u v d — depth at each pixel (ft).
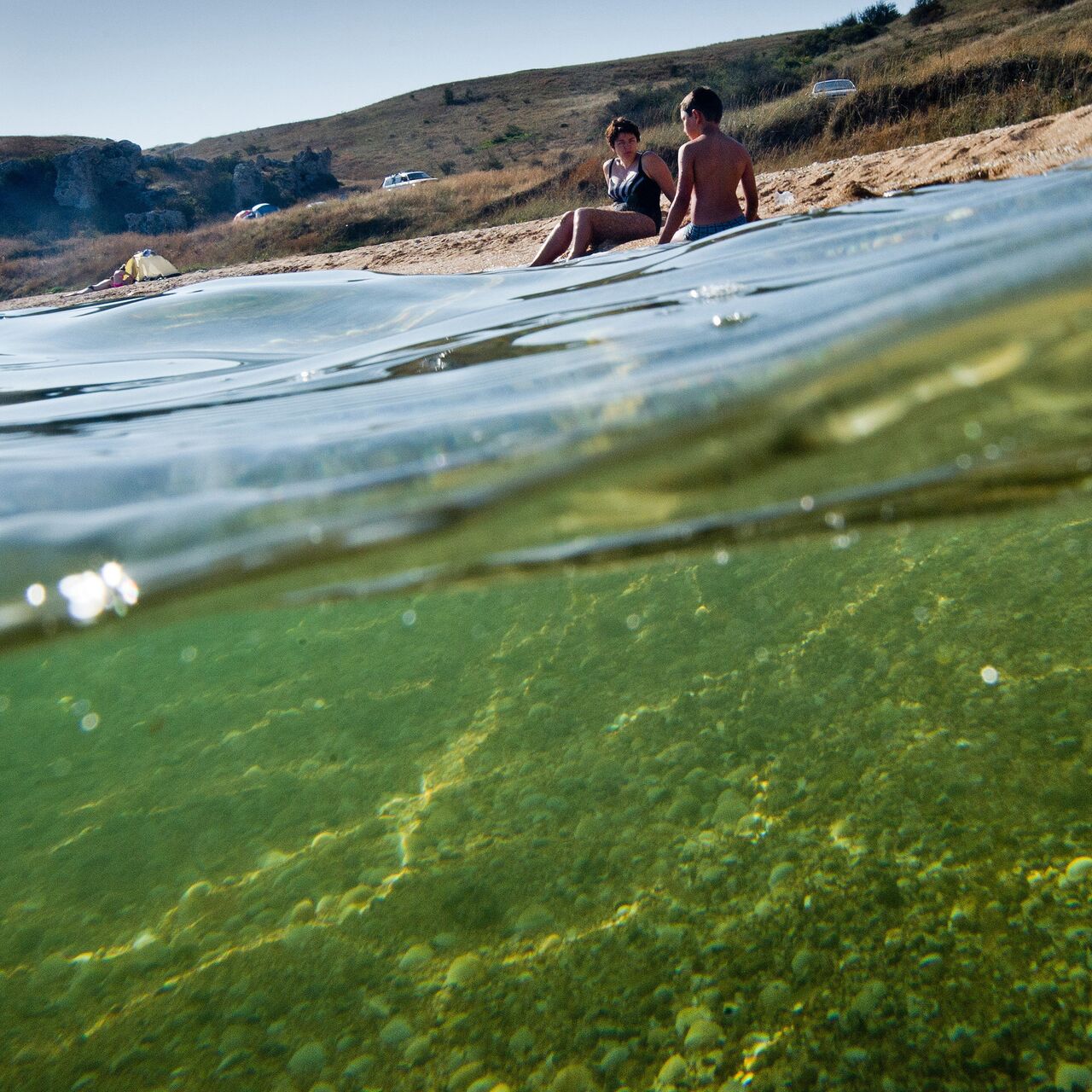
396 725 7.73
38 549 4.91
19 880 6.48
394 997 5.10
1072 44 56.54
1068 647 6.65
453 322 12.17
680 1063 4.47
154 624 4.87
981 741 6.05
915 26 140.36
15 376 12.76
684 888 5.45
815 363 5.06
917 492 4.91
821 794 5.94
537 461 4.91
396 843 6.30
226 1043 4.99
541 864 5.85
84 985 5.51
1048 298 5.03
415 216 81.10
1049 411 4.69
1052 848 5.17
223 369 11.91
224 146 290.35
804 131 62.90
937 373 4.67
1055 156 20.68
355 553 4.94
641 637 8.26
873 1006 4.56
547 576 5.87
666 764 6.53
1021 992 4.47
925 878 5.19
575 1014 4.82
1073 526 8.32
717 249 14.32
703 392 5.12
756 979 4.83
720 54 252.62
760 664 7.49
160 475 5.96
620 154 24.04
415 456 5.39
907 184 23.39
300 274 24.47
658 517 5.05
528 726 7.32
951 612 7.53
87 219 159.33
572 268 17.25
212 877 6.27
